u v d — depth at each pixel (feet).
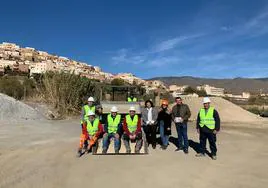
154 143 40.88
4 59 526.98
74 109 84.69
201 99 119.65
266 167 32.45
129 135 37.09
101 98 56.08
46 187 24.73
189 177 28.19
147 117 40.78
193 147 42.37
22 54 626.23
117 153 37.01
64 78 87.25
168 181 26.89
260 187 25.76
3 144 41.65
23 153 36.65
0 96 71.87
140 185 25.71
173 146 42.70
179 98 38.60
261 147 45.03
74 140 46.37
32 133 51.78
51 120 72.79
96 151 37.01
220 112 107.04
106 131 38.17
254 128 75.51
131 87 56.29
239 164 33.60
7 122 62.49
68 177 27.53
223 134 59.31
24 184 25.32
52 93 86.07
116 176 28.04
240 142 49.29
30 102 89.66
